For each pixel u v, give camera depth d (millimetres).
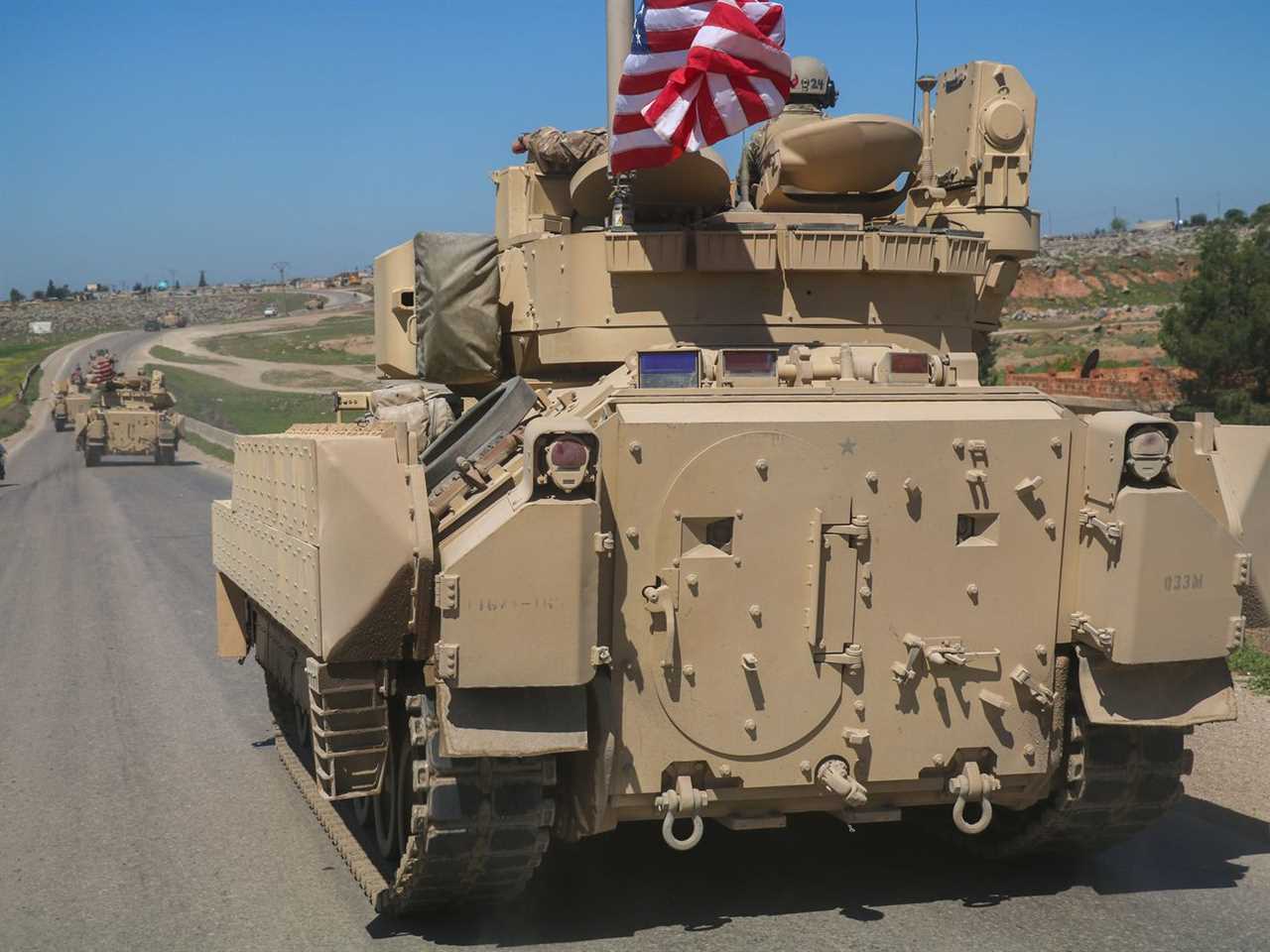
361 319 139750
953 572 6871
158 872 8148
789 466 6617
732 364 6926
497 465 6906
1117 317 78375
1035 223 10016
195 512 30766
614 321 8516
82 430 45562
